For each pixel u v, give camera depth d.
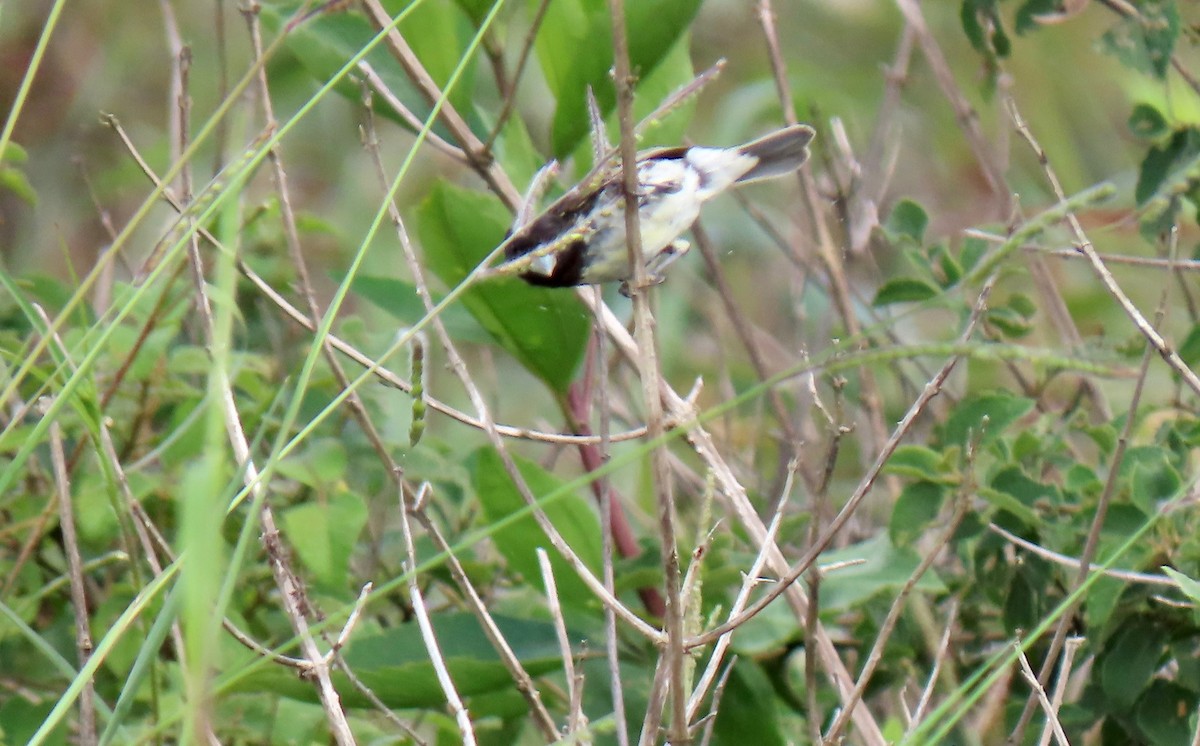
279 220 7.35
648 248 6.29
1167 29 6.73
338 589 6.44
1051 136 10.61
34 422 6.75
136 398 6.40
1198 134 6.70
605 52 6.68
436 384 10.67
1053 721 4.63
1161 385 8.44
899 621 6.35
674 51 7.10
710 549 6.45
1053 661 5.25
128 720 6.07
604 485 5.49
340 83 6.89
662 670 4.61
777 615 6.25
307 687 5.70
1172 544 5.65
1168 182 6.06
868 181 8.56
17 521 6.37
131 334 6.25
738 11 12.62
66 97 11.86
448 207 6.36
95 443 4.94
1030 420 8.25
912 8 8.09
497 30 6.93
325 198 11.63
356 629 6.28
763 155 6.61
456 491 7.14
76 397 4.91
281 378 7.36
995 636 6.67
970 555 6.40
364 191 11.48
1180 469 6.08
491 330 6.57
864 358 3.77
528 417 10.41
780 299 10.76
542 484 6.27
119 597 6.13
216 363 3.48
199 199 5.04
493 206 6.41
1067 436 7.14
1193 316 7.23
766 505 7.75
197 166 10.10
